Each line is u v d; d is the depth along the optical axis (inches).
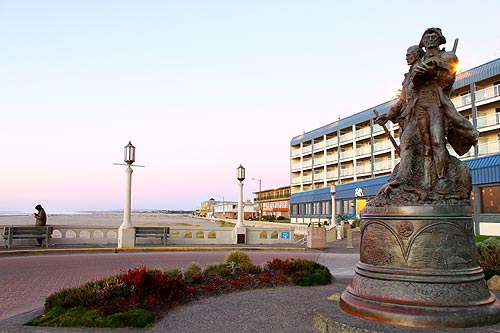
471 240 227.3
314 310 239.5
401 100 263.9
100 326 234.5
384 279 221.1
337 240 1166.3
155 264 548.1
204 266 518.3
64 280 414.6
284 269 395.9
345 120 2476.6
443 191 226.7
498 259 393.4
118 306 258.8
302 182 2935.5
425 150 241.4
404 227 223.0
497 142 1451.8
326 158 2655.0
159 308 273.7
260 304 290.0
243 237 863.7
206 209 6560.0
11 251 637.3
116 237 800.3
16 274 452.4
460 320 201.0
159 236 799.7
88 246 737.0
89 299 262.2
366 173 2285.9
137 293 278.7
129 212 756.0
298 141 2960.1
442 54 238.8
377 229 232.7
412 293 211.9
